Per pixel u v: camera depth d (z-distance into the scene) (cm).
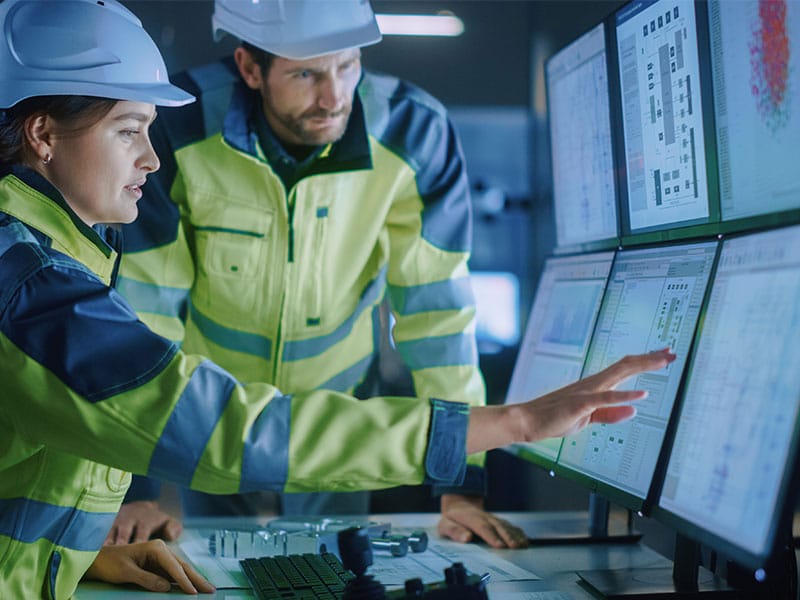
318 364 194
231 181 180
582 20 319
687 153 129
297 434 103
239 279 185
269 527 169
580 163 166
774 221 110
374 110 184
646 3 137
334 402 106
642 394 106
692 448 115
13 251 105
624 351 138
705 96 124
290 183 184
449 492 173
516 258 431
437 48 416
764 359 103
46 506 115
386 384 277
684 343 123
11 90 114
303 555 144
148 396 101
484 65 416
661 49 133
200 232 185
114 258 120
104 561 138
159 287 182
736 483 103
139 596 130
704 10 122
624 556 150
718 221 123
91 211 119
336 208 183
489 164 430
